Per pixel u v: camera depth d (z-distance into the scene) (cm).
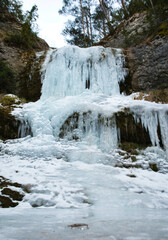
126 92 1161
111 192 351
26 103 1074
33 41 1902
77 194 334
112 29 1881
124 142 728
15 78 1345
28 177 435
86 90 1023
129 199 319
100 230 133
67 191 346
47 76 1153
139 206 287
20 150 679
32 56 1442
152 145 705
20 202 316
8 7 2138
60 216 206
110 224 154
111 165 586
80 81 1110
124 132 730
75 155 631
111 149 682
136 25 1572
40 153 648
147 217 194
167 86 1029
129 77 1185
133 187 398
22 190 361
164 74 1056
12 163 586
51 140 743
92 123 746
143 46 1203
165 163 614
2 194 334
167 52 1073
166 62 1062
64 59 1142
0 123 857
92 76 1133
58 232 128
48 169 524
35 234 123
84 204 298
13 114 879
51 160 621
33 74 1295
